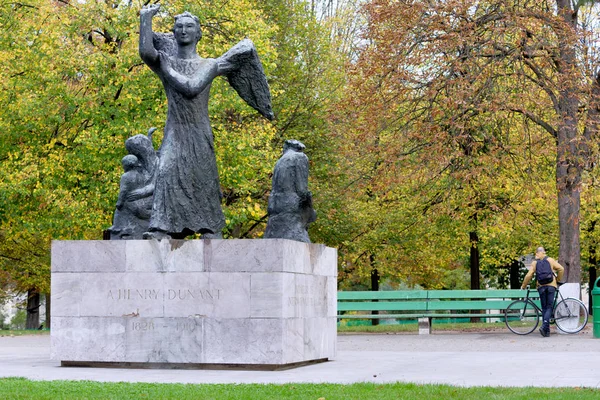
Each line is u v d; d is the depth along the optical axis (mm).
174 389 9055
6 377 10484
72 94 25188
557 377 10359
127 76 25062
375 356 14133
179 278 11898
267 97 13055
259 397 8367
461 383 9719
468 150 23812
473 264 34281
